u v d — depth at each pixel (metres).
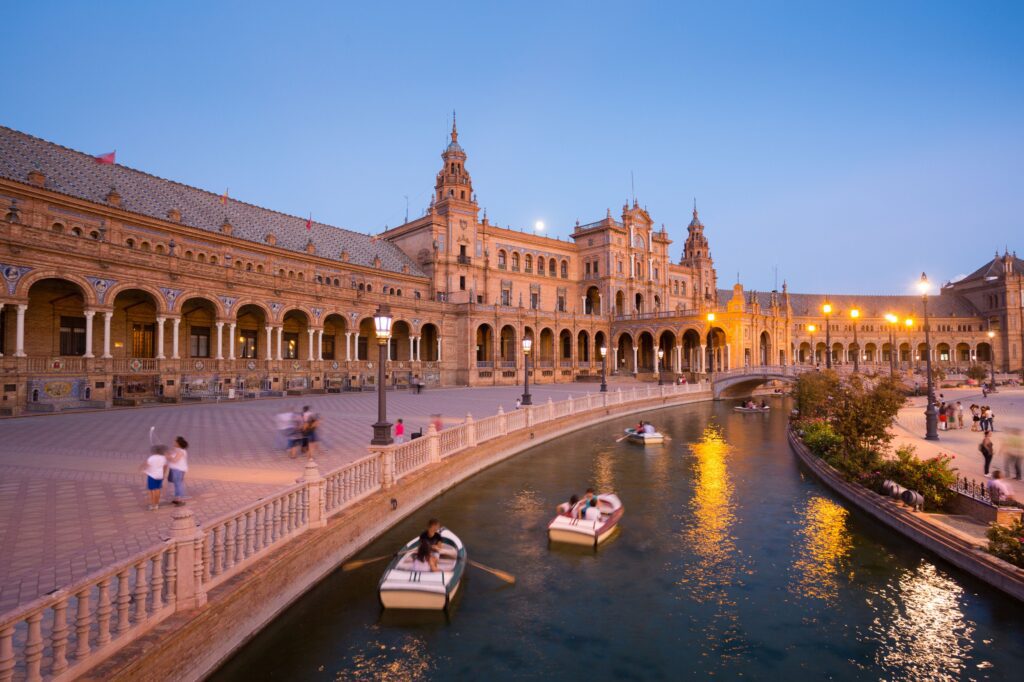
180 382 40.25
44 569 8.92
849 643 10.41
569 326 80.12
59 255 33.44
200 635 7.88
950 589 12.48
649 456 27.56
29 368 31.67
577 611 11.44
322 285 52.53
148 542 10.12
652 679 9.21
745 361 74.50
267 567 9.57
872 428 21.16
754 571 13.48
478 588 12.31
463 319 68.56
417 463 18.12
